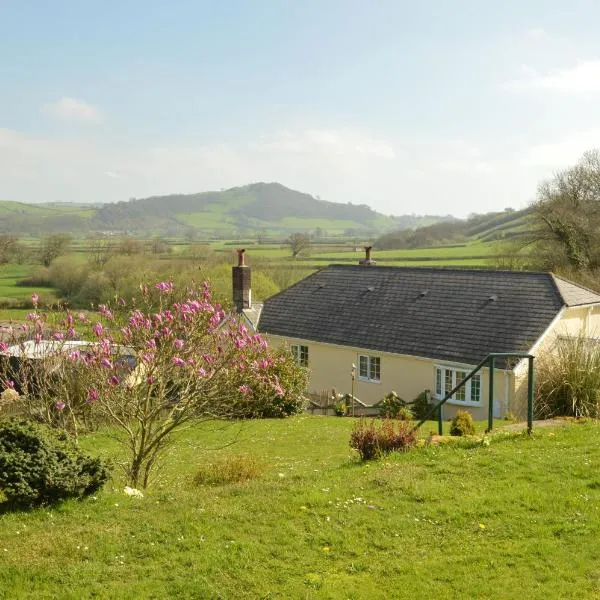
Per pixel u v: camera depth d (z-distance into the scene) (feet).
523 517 32.42
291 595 26.53
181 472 50.85
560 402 63.00
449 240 405.39
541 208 200.95
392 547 30.32
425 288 113.70
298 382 92.27
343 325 114.21
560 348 67.97
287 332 118.62
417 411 93.91
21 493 34.86
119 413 49.62
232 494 37.47
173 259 221.66
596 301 102.73
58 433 39.42
